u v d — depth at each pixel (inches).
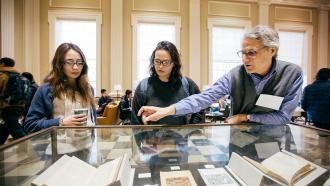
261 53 43.3
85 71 57.2
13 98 94.7
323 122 105.0
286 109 45.9
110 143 38.2
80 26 257.3
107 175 24.5
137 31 264.2
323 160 30.7
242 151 34.2
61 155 32.3
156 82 58.4
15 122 95.4
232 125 43.4
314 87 108.5
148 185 26.6
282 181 25.1
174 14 270.1
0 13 216.5
